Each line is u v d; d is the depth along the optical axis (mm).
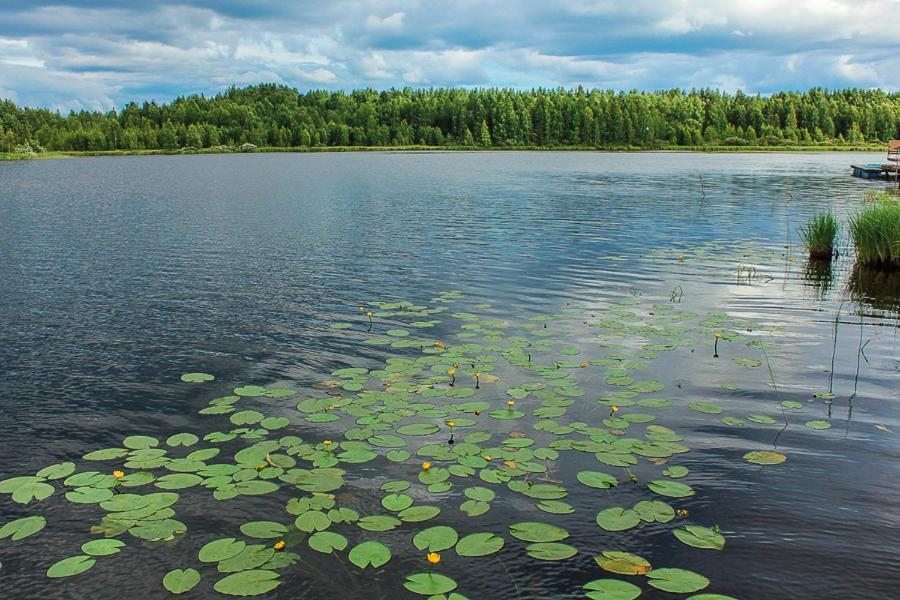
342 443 5395
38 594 3689
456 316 9266
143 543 4105
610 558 3902
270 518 4355
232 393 6562
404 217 21062
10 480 4840
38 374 7148
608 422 5754
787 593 3605
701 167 52500
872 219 12969
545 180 38094
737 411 6039
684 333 8461
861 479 4809
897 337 8352
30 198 27969
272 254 14422
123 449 5363
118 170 52688
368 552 3971
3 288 11188
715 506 4461
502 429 5641
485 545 4035
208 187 33938
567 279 11789
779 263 13312
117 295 10695
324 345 8039
